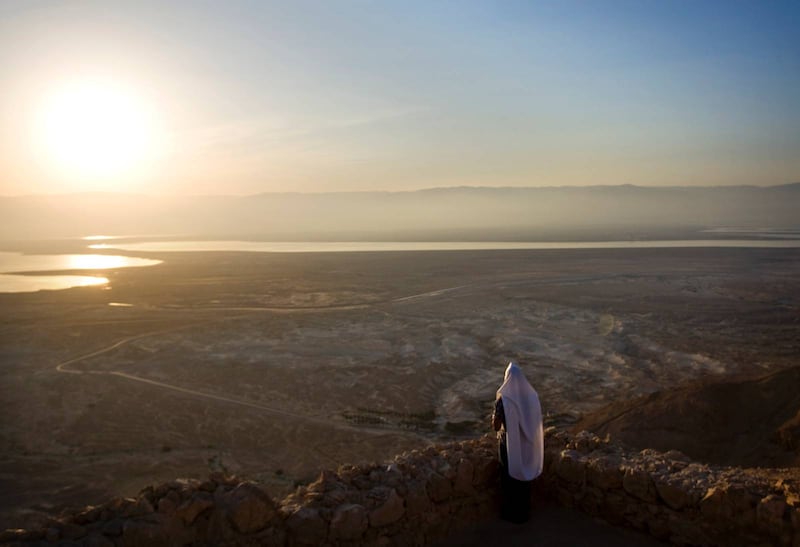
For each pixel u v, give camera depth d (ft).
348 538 14.42
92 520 12.39
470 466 17.06
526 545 15.98
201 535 12.93
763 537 14.02
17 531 11.75
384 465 16.84
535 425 17.12
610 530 16.55
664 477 15.89
